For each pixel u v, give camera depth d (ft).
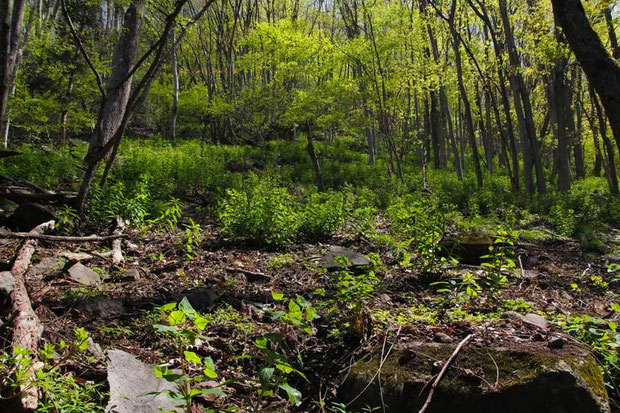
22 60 67.00
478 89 90.89
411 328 13.14
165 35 26.55
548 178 93.15
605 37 59.57
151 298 15.81
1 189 27.89
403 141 85.61
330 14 121.19
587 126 80.69
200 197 40.88
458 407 9.63
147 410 9.25
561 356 10.36
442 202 48.67
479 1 64.90
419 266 21.21
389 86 75.20
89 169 26.53
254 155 75.66
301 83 97.55
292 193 50.78
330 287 18.84
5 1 25.30
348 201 35.35
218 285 17.79
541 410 9.41
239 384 11.20
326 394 11.37
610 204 52.75
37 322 11.09
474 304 16.28
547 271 26.18
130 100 27.25
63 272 16.78
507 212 45.03
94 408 9.14
